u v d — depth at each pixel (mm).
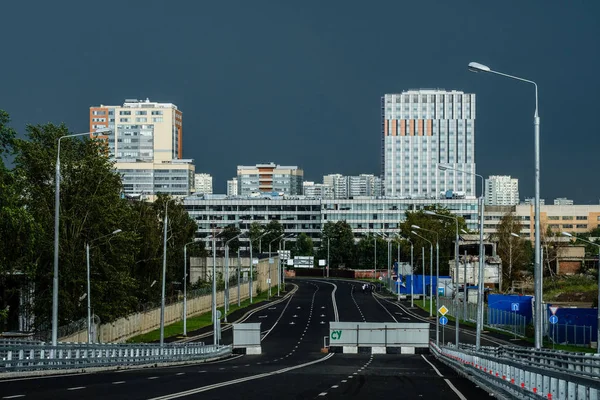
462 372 54312
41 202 87312
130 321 105188
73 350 57250
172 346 76562
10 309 90312
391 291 198625
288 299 178750
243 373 51188
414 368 63719
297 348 96938
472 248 185750
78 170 91938
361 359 80125
